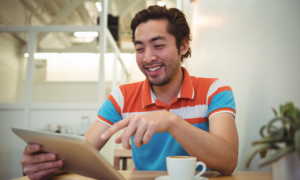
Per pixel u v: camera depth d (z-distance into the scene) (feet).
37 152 2.11
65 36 11.50
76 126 10.82
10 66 11.03
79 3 11.75
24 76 10.98
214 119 2.87
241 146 3.55
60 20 11.59
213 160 2.15
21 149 10.39
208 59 6.24
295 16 2.15
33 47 11.19
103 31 11.56
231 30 4.17
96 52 11.48
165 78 3.28
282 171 1.08
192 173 1.79
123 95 3.83
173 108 3.49
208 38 6.29
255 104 3.05
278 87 2.46
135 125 2.00
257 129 2.96
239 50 3.72
